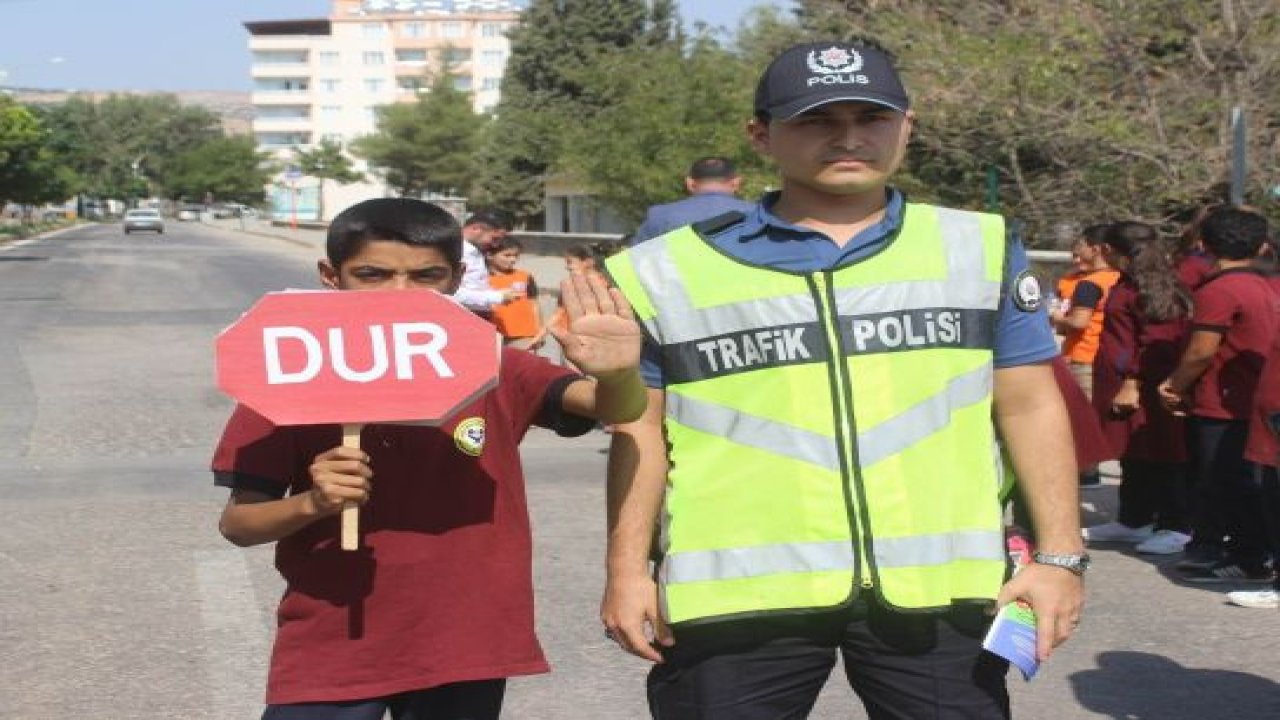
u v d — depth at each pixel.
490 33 159.62
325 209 108.25
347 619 3.02
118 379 15.45
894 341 2.92
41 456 10.74
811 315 2.92
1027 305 2.99
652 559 3.20
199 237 73.19
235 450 3.06
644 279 3.00
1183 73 17.41
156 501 9.12
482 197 56.94
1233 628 6.39
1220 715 5.28
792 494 2.89
